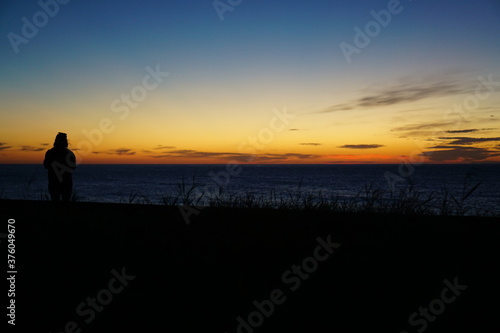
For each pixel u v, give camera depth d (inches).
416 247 183.2
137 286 143.2
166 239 197.5
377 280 145.0
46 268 160.2
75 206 301.6
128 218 250.1
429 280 143.5
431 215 242.4
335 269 156.1
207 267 161.5
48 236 201.3
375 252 176.7
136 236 205.6
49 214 260.4
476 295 130.2
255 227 224.2
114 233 209.5
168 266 162.9
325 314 120.4
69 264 165.5
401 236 200.5
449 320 115.2
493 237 196.7
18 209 287.4
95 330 111.9
